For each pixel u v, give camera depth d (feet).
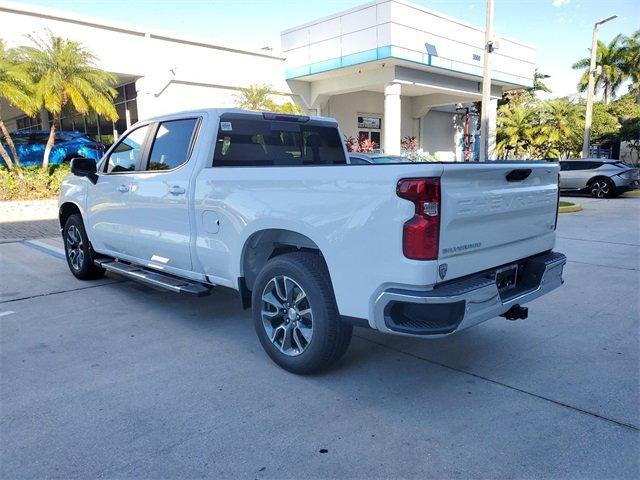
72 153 56.39
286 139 16.96
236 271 13.64
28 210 44.93
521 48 83.56
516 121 106.01
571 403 11.14
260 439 9.78
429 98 89.25
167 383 12.16
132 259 18.01
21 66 48.70
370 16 61.21
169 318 17.04
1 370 12.91
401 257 9.93
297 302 12.33
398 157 38.81
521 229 12.35
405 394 11.61
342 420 10.47
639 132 121.90
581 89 151.02
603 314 17.25
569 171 64.28
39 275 23.11
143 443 9.66
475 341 14.90
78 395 11.55
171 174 15.53
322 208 11.21
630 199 60.49
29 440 9.75
